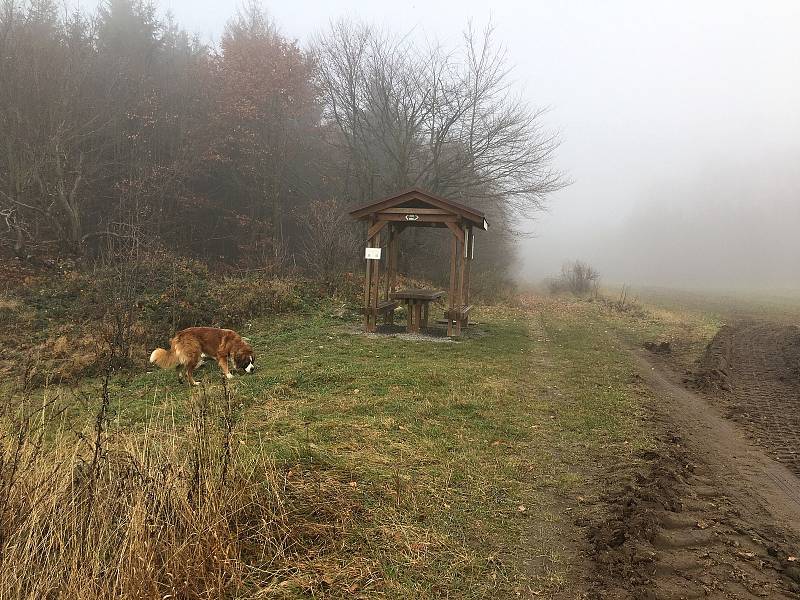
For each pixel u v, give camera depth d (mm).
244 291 14531
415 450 5207
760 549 3797
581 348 12109
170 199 22000
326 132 25734
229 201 25781
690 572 3465
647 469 5109
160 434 4414
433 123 24391
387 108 24266
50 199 18531
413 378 8023
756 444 6230
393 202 12305
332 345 10859
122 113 21594
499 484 4629
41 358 9422
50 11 20281
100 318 11938
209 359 9547
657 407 7465
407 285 20656
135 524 2926
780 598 3207
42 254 16906
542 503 4363
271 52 24172
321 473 4445
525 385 8227
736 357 11812
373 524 3773
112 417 6043
